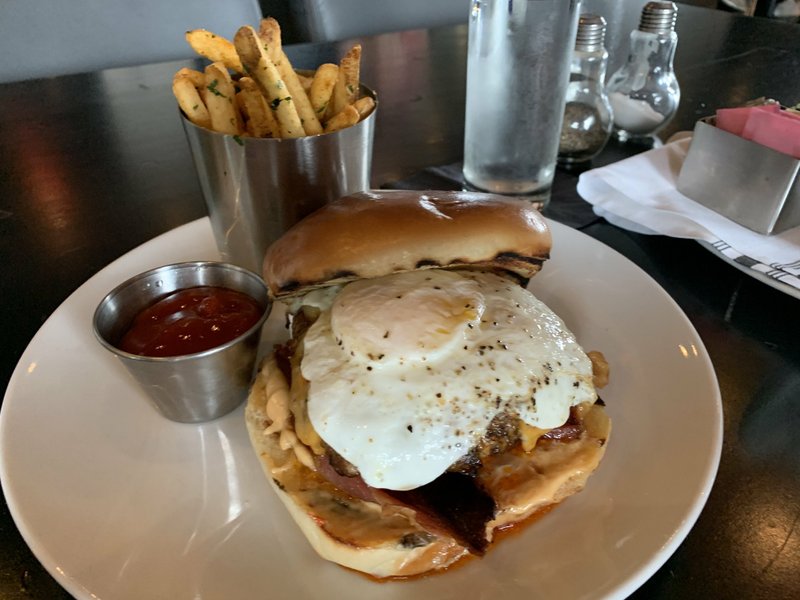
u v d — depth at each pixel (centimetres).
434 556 17
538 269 22
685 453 19
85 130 42
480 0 30
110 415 21
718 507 18
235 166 25
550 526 18
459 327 19
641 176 33
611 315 25
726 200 30
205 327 22
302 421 19
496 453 19
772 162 27
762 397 22
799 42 59
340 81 26
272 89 23
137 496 19
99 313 21
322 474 19
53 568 16
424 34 60
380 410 18
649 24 40
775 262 27
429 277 20
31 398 21
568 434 19
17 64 51
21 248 30
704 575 16
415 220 20
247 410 21
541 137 33
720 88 49
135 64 55
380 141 41
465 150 35
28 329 25
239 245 28
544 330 20
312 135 25
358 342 19
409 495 18
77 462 19
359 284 20
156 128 43
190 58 56
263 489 19
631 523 17
